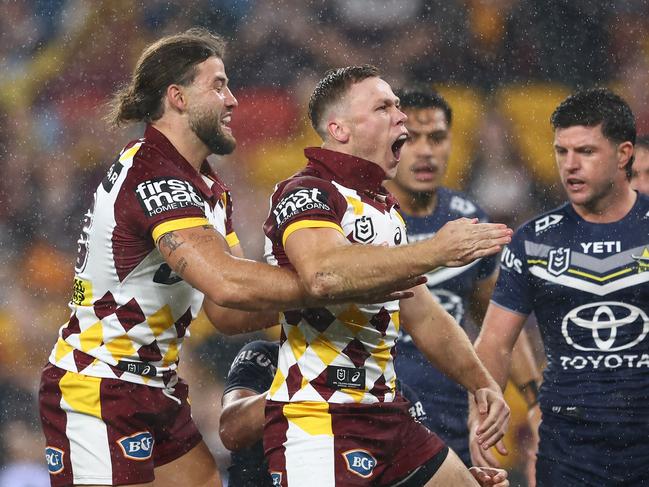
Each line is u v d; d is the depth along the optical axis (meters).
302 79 33.41
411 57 33.88
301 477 11.21
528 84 33.94
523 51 34.06
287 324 11.55
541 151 33.12
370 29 33.78
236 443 12.36
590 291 15.09
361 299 10.41
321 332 11.33
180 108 12.11
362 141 11.55
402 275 10.05
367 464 11.33
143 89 12.16
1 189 31.86
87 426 11.93
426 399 17.88
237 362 13.32
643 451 15.00
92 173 32.41
